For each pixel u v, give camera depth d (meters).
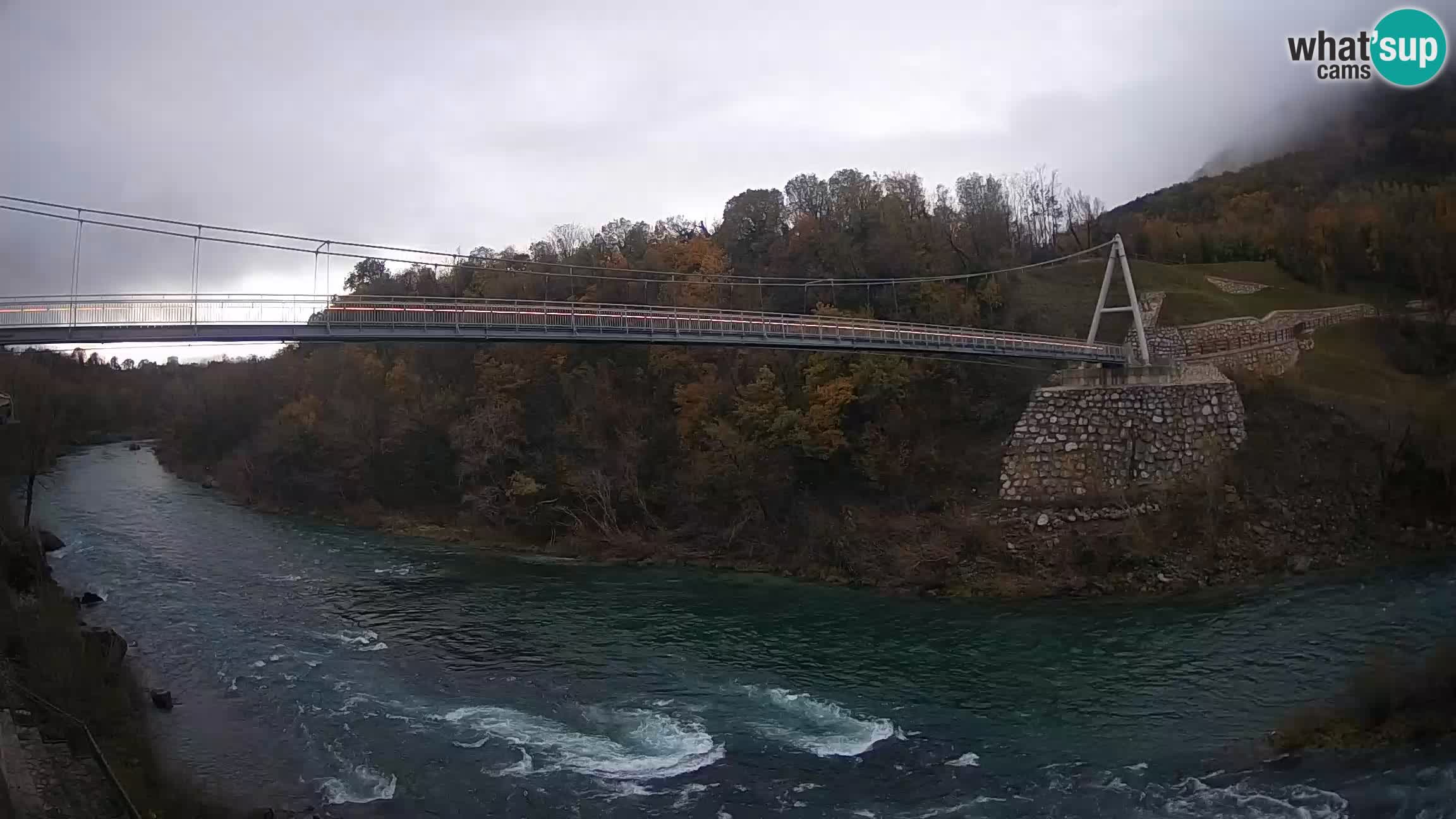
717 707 28.31
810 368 53.56
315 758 24.89
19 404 64.88
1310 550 41.38
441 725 27.09
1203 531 42.22
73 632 31.14
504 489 59.47
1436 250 59.00
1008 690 29.25
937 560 42.78
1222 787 21.98
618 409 59.41
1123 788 22.27
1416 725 23.59
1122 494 44.31
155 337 33.28
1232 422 46.28
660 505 55.03
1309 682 28.25
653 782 23.33
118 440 110.38
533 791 22.89
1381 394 50.69
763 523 50.50
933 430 51.66
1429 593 35.59
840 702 28.53
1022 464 47.09
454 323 40.28
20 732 23.77
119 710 27.05
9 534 44.69
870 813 21.55
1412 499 43.44
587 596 42.62
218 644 34.97
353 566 49.56
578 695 29.47
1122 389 46.50
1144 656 31.70
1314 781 21.84
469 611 39.94
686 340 45.25
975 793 22.36
